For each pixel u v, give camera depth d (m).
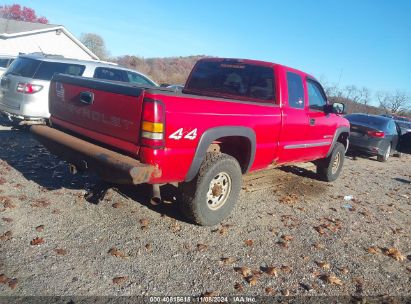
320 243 4.55
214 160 4.29
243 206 5.42
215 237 4.29
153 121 3.59
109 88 3.98
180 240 4.10
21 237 3.76
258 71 5.68
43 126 4.93
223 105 4.34
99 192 4.78
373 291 3.66
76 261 3.47
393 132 13.18
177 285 3.32
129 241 3.94
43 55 8.88
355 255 4.37
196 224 4.52
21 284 3.06
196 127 3.96
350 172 9.45
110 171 3.73
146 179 3.65
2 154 6.45
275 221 5.03
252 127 4.78
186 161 3.97
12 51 29.16
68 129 4.62
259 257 3.99
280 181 7.12
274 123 5.25
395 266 4.25
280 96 5.43
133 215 4.54
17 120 8.48
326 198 6.49
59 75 4.85
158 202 3.96
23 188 4.98
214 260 3.80
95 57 33.91
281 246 4.30
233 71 5.93
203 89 6.17
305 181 7.44
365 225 5.41
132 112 3.73
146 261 3.62
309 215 5.47
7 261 3.34
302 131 6.02
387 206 6.61
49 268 3.32
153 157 3.64
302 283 3.62
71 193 5.00
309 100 6.33
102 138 4.09
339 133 7.46
